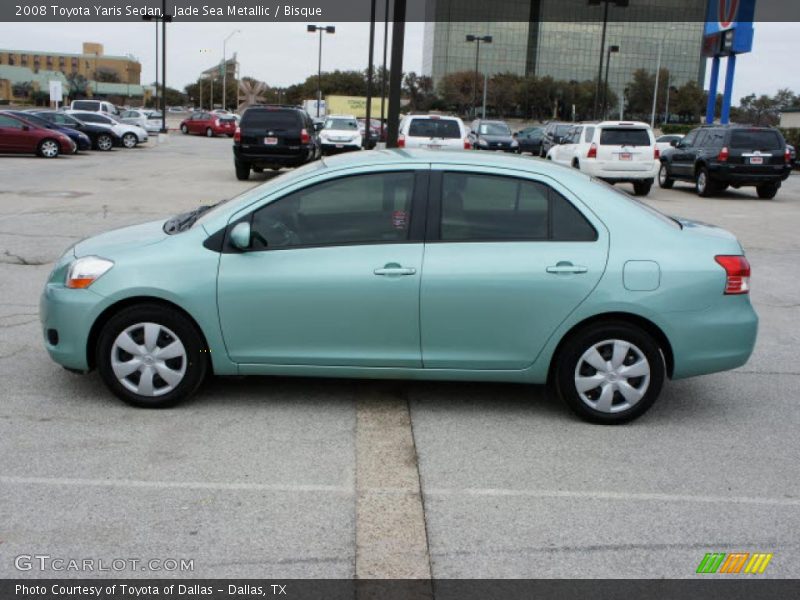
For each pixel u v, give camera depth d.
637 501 4.07
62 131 29.67
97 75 147.88
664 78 99.38
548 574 3.40
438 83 113.75
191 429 4.83
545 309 4.92
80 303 4.96
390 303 4.91
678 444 4.84
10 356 6.12
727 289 4.99
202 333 5.02
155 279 4.91
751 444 4.88
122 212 13.77
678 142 22.77
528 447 4.72
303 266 4.91
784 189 24.66
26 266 9.35
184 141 45.34
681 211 17.16
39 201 14.97
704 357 5.01
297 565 3.42
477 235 4.97
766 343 7.26
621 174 20.11
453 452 4.62
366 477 4.27
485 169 5.01
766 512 3.99
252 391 5.52
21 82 126.06
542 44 126.31
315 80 107.31
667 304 4.92
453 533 3.71
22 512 3.78
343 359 5.01
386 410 5.27
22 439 4.61
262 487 4.11
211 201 15.70
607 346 5.02
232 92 117.00
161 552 3.49
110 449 4.51
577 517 3.89
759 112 91.44
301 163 20.72
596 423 5.11
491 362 5.01
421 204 4.98
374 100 69.44
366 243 4.95
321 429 4.90
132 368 5.04
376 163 5.03
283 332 4.98
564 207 5.01
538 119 101.94
